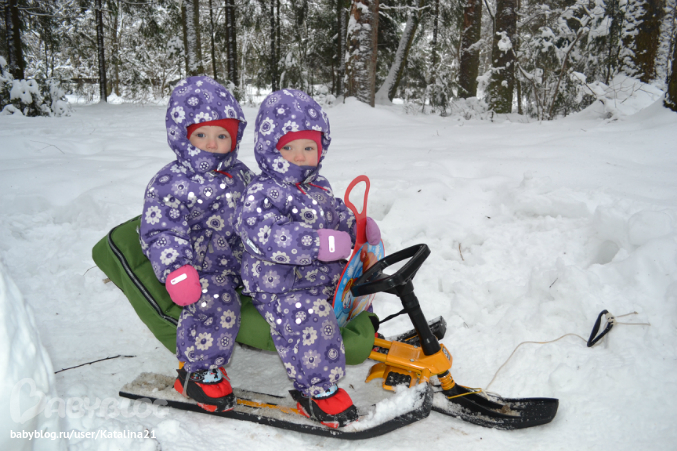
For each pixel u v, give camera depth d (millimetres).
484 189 3898
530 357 2328
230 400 1990
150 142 6625
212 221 2137
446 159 4652
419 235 3516
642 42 8414
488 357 2443
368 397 2262
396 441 1933
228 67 15734
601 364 2148
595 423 1942
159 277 1921
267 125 2035
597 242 3020
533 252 3090
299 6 17828
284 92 2076
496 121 10609
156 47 22375
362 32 10820
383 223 3590
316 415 1914
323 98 12359
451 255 3285
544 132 5820
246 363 2551
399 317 2842
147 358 2484
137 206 3967
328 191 2234
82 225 3797
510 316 2617
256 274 2029
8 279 1235
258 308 2094
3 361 1097
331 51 17203
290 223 1932
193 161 2111
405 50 15516
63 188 4184
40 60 23719
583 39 9914
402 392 1953
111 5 18969
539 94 9453
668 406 1955
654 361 2119
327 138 2191
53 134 7367
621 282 2580
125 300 3039
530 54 10695
